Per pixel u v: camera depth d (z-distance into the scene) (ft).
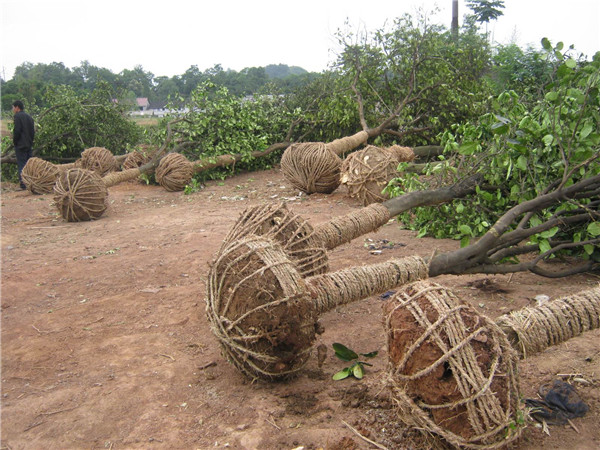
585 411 9.45
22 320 14.79
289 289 9.99
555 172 17.65
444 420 7.98
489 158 18.99
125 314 15.05
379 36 42.06
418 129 42.01
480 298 15.21
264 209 13.50
